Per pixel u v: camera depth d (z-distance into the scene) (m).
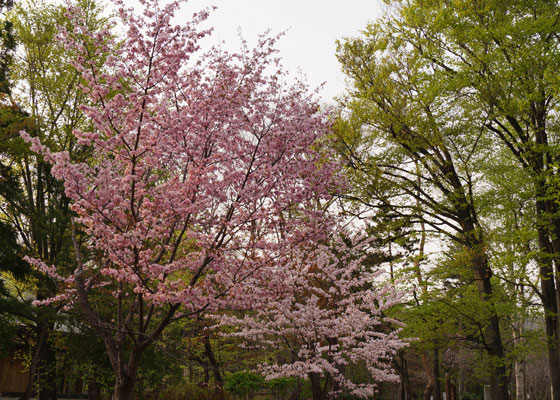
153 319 15.52
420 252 20.09
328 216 8.59
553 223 14.89
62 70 16.50
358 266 11.23
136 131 7.38
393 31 16.72
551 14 14.45
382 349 9.93
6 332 12.29
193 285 7.24
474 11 15.11
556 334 15.13
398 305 15.89
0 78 14.80
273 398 19.97
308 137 8.29
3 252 12.43
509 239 14.40
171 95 7.80
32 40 16.19
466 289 17.70
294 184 8.04
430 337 16.09
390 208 15.95
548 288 15.88
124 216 7.23
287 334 10.73
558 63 13.14
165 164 8.13
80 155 11.93
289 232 8.02
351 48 15.98
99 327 7.42
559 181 13.16
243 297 7.47
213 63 8.11
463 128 15.34
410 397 20.66
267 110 8.26
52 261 13.62
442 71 15.21
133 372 7.18
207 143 7.93
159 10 6.80
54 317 12.03
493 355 15.49
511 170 16.61
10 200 14.03
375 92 15.62
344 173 14.11
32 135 14.54
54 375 15.89
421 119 15.12
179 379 19.33
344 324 9.73
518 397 23.27
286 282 8.54
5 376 20.30
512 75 13.80
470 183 15.47
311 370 9.56
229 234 7.41
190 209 6.85
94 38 6.77
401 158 16.92
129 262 6.87
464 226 15.83
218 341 19.34
